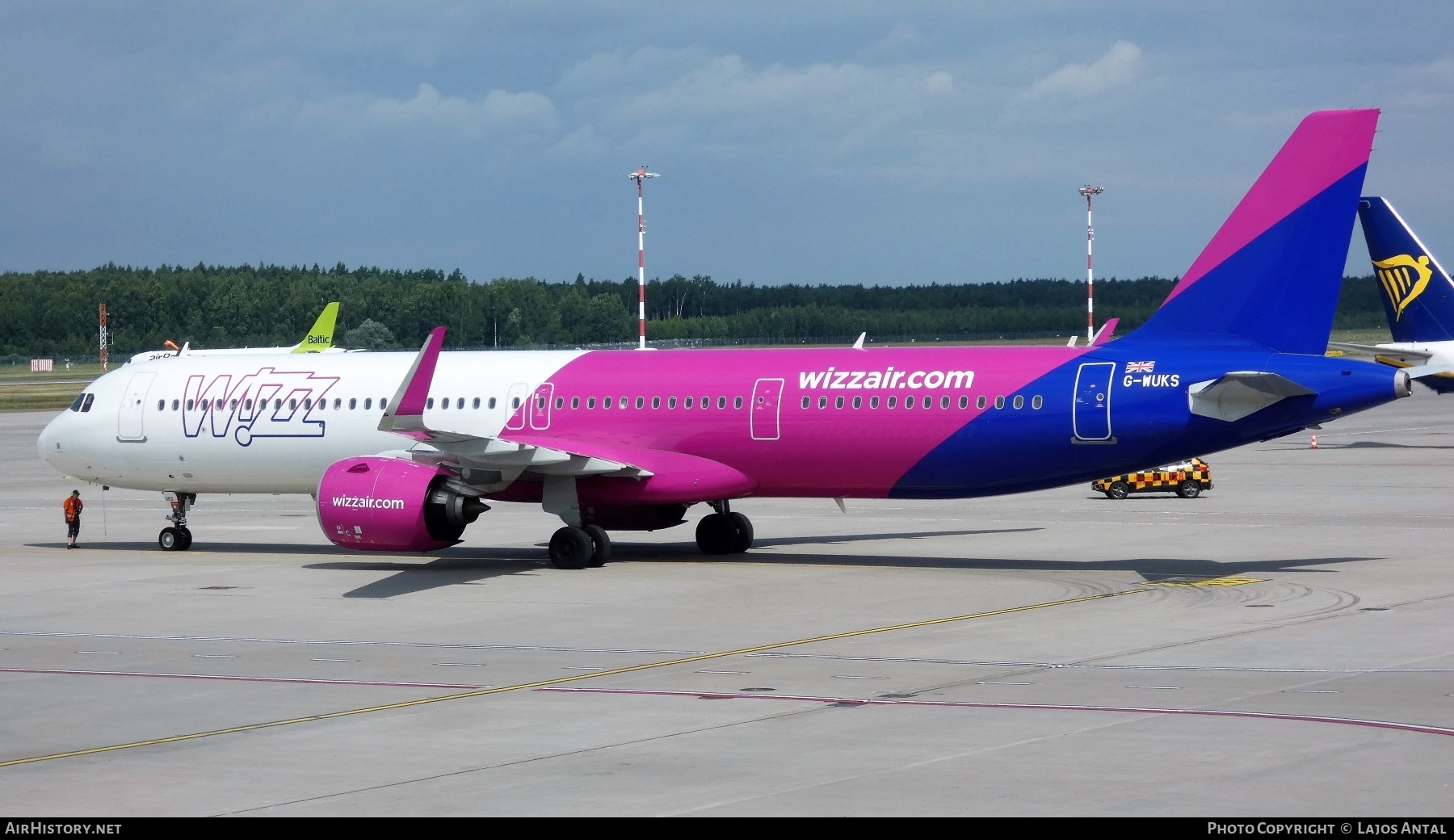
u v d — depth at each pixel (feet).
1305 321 207.92
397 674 145.18
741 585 207.41
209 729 120.98
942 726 117.91
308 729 120.37
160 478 260.83
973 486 223.51
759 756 108.78
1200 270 213.05
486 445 215.92
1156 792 96.89
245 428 254.27
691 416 232.94
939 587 202.49
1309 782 98.89
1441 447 485.97
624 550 253.03
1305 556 231.71
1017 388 217.36
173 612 187.62
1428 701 124.67
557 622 177.17
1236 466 425.69
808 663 147.84
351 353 277.85
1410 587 195.72
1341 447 497.46
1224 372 207.82
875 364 226.79
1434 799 94.48
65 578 221.66
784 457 229.04
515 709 127.44
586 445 233.35
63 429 264.52
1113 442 213.05
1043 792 97.30
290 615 184.34
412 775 105.09
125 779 104.88
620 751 111.24
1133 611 178.70
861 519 301.63
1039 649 153.58
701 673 143.43
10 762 110.01
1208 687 132.16
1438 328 431.84
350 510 222.89
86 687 139.74
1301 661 144.87
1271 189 208.74
